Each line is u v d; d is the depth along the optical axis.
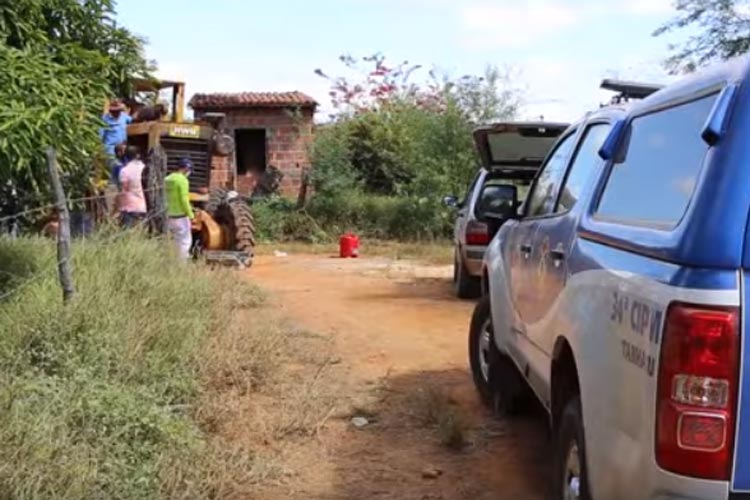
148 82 9.46
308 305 11.01
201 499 4.42
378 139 23.83
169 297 7.57
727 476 2.45
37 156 6.26
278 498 4.69
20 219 8.14
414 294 12.38
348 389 6.88
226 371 6.54
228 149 15.34
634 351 2.78
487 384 6.36
